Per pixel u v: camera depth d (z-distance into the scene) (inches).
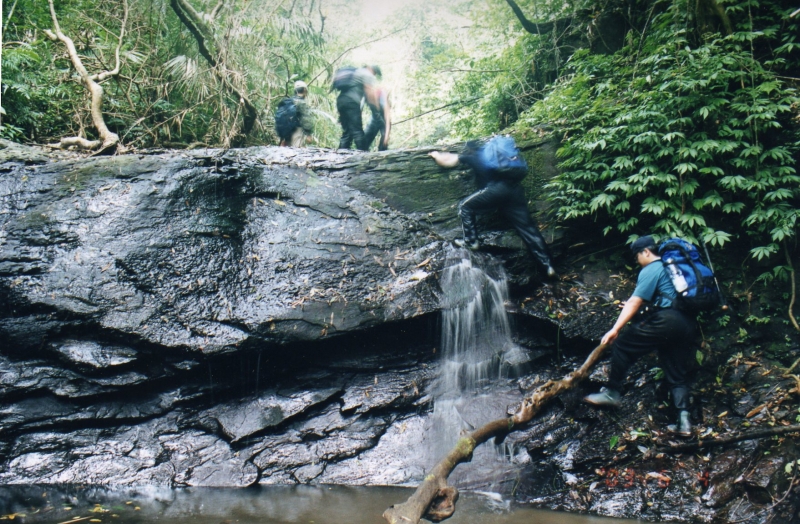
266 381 190.5
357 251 206.2
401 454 173.6
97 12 361.7
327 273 198.8
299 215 213.8
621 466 159.3
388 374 196.4
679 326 159.0
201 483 162.1
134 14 364.5
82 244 189.2
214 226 202.1
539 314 204.7
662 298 161.3
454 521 135.3
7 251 184.4
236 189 215.3
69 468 165.2
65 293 178.4
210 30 355.9
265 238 204.7
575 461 163.0
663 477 152.4
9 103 281.9
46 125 306.7
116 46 344.5
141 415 178.7
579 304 208.2
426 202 235.3
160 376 180.2
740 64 209.0
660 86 208.1
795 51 229.6
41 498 148.2
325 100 457.7
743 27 227.3
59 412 174.6
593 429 174.2
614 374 167.6
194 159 218.4
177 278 187.8
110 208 198.1
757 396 171.0
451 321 200.7
